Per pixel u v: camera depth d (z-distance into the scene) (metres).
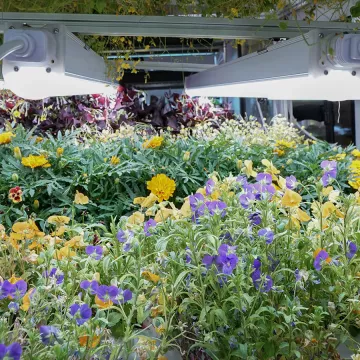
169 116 4.79
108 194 2.32
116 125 4.66
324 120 4.76
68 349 0.93
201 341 1.10
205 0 2.01
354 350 1.18
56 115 4.64
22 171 2.28
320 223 1.36
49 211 2.16
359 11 1.75
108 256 1.28
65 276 1.25
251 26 1.76
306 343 1.12
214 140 2.70
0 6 1.97
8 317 1.09
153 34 1.72
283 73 1.58
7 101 4.60
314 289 1.26
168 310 1.13
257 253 1.22
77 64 1.62
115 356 1.01
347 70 1.48
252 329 1.14
